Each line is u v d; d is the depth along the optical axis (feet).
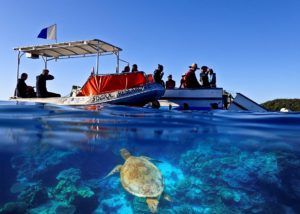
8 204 12.64
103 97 50.19
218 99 52.34
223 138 19.90
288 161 16.31
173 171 15.35
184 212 12.36
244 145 18.62
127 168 14.37
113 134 20.17
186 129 21.97
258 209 12.60
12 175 14.78
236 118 27.37
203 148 18.16
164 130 21.54
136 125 22.88
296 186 14.08
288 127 22.94
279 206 12.76
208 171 15.49
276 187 14.07
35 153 16.89
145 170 13.85
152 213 12.34
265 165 16.01
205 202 13.01
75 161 16.33
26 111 27.22
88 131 20.58
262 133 20.98
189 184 14.32
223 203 12.98
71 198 13.23
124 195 13.48
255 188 14.08
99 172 15.25
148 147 18.15
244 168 15.76
